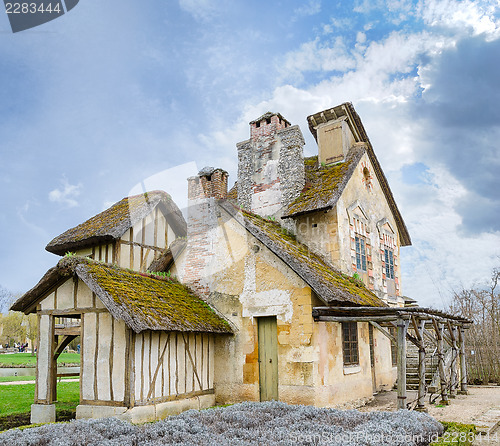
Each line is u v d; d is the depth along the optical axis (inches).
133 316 309.6
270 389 388.5
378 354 517.0
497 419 337.7
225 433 223.6
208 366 407.8
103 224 457.1
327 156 548.1
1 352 1503.4
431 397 435.8
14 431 233.0
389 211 615.5
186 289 436.5
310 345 367.2
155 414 335.9
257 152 539.5
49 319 371.2
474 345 652.1
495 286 665.6
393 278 594.2
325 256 459.2
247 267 412.2
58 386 618.5
